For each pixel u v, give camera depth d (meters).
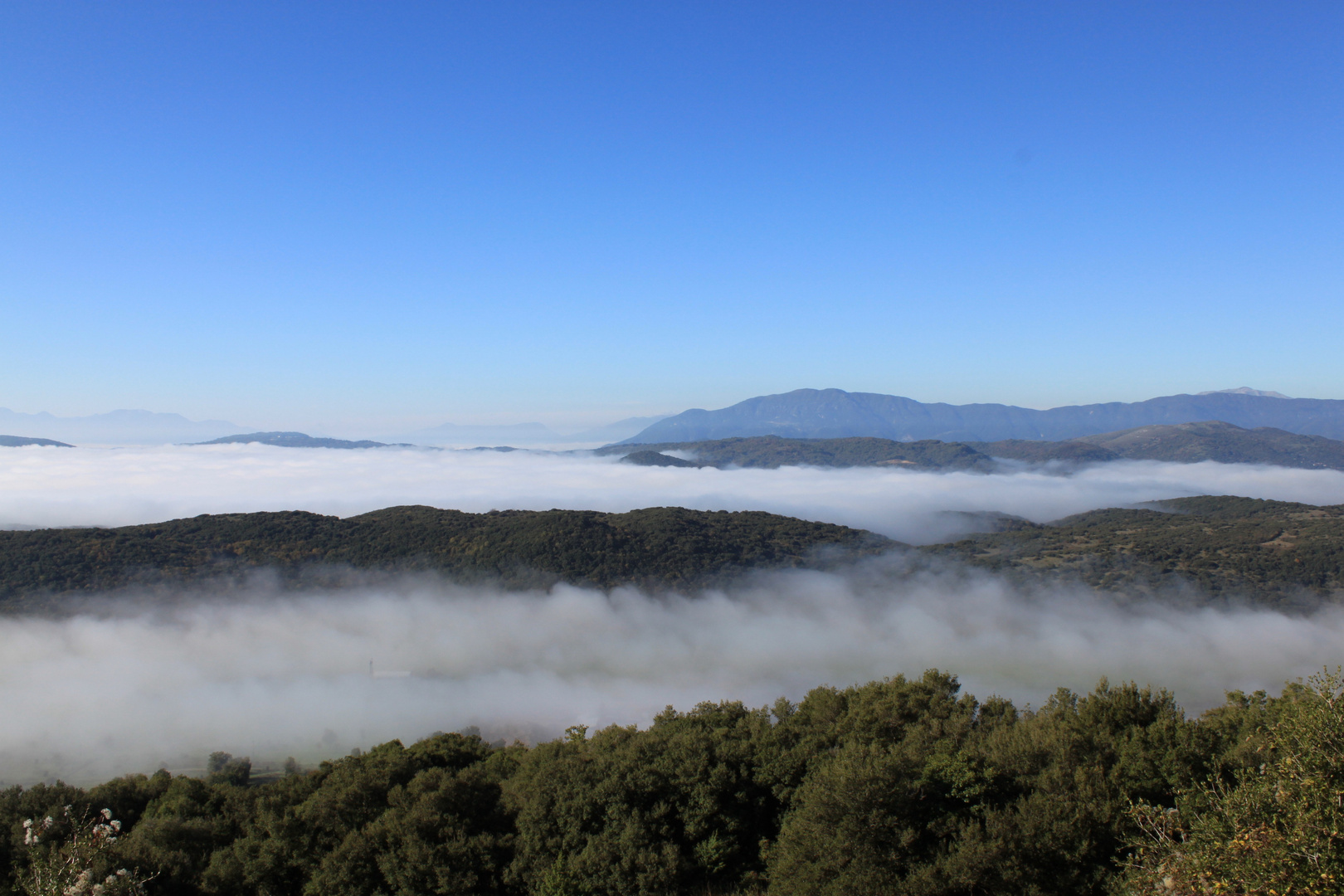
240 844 21.14
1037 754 20.39
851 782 18.44
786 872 18.56
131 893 17.34
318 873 19.98
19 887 18.23
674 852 19.92
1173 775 19.64
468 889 19.58
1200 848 11.63
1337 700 12.87
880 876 17.31
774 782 22.61
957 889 17.36
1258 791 11.82
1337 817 10.59
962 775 19.59
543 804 21.20
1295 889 10.12
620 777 21.72
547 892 19.39
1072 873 17.14
